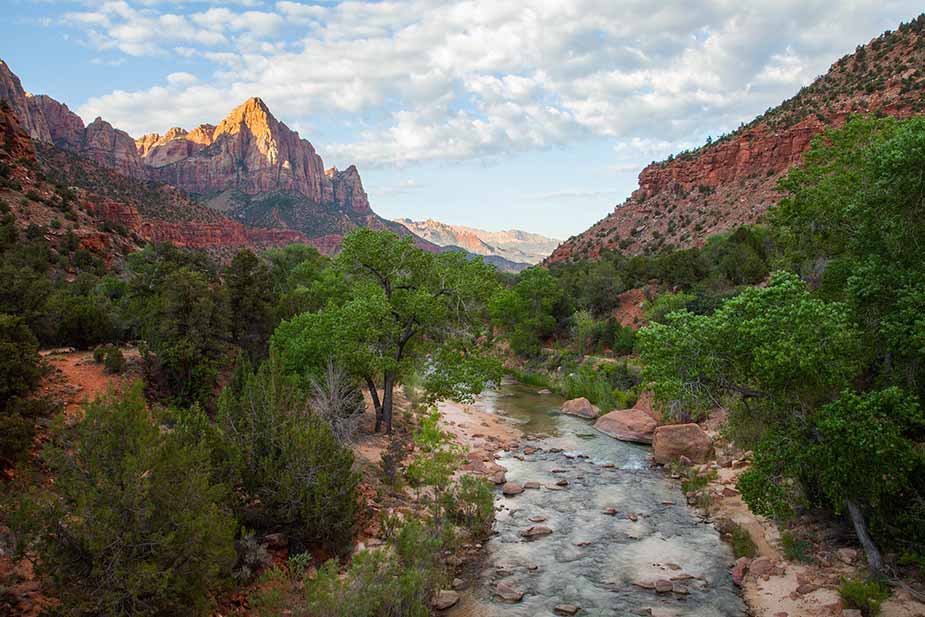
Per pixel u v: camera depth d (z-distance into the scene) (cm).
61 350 2741
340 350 2414
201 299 2467
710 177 14238
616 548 1702
